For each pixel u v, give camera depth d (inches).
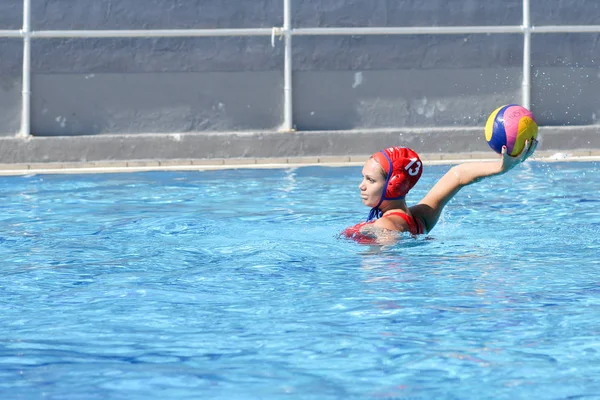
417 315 228.2
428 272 289.6
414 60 1016.9
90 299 255.1
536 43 1017.5
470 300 245.6
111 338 210.2
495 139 317.7
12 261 325.7
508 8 1017.5
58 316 234.2
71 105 990.4
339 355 192.4
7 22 975.0
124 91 995.3
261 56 1003.3
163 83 998.4
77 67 986.1
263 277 286.2
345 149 971.3
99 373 181.6
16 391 170.6
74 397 166.7
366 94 1019.3
